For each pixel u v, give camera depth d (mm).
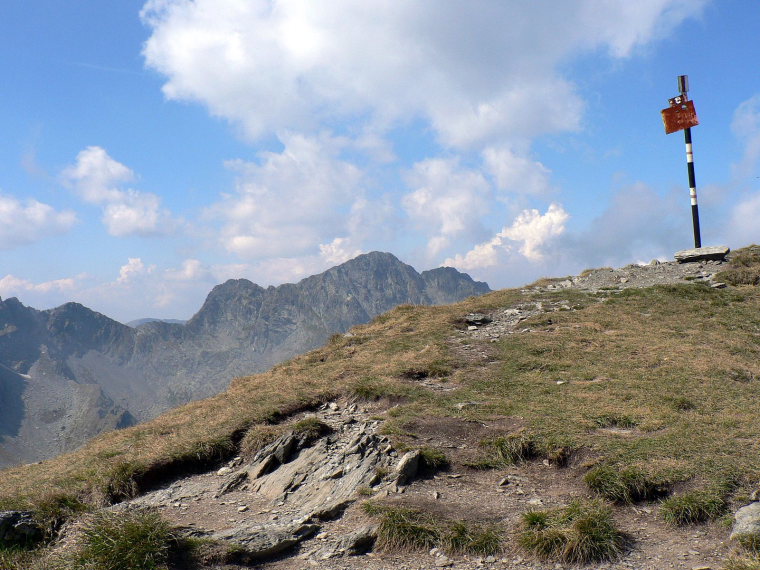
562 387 16875
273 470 13695
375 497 10891
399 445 13000
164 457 14383
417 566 8586
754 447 11219
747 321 23672
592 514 9109
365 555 9055
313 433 14547
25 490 14453
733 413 13617
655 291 29453
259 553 9070
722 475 10062
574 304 28812
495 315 28984
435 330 26266
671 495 9945
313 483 12297
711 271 32375
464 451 12922
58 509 11773
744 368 17641
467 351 22375
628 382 16719
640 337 21938
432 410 15484
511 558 8578
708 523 9070
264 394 19203
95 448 18219
